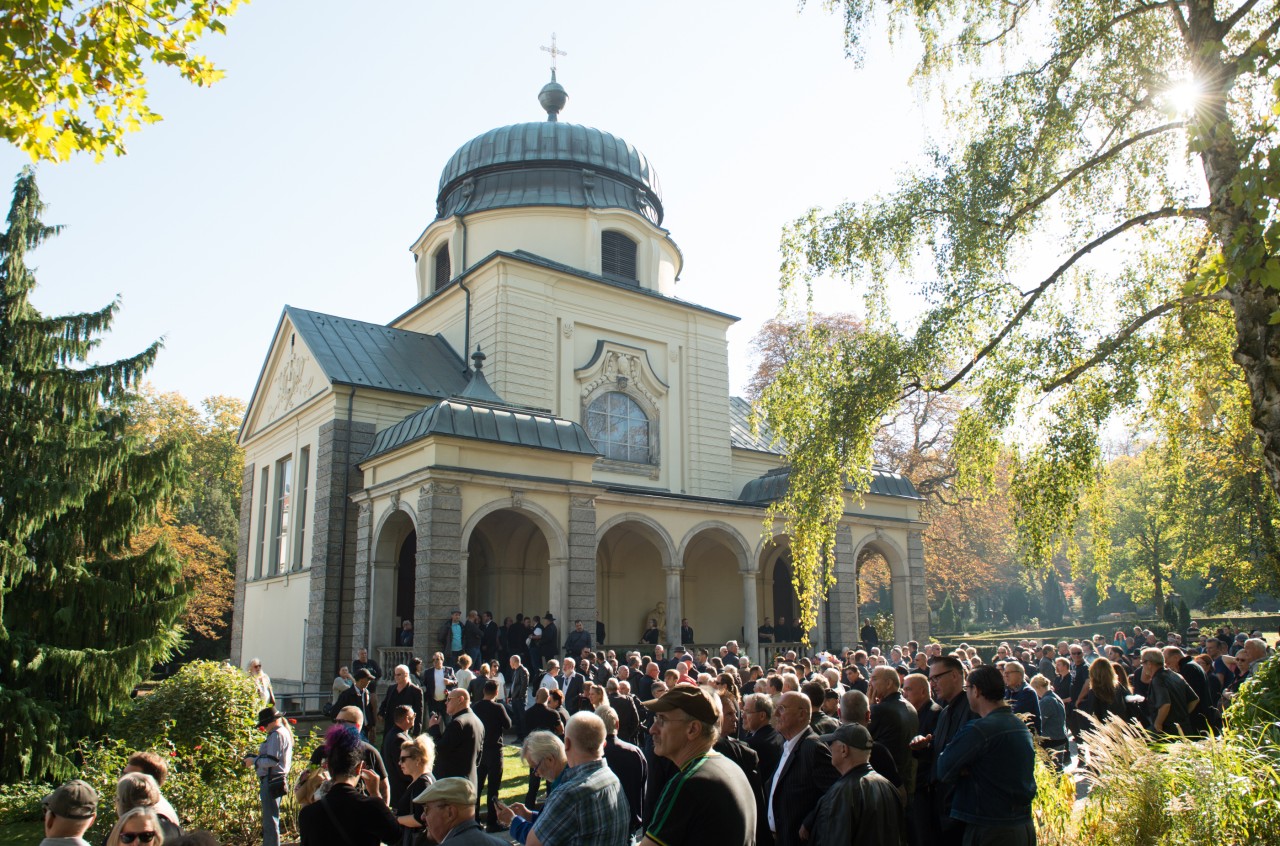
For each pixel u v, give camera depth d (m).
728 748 7.19
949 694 7.26
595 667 18.98
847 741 5.79
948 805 6.64
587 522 24.59
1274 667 9.73
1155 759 8.73
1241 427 18.61
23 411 17.02
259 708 15.50
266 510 32.28
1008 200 13.04
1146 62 12.54
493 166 35.69
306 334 29.33
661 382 34.12
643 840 4.48
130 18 8.31
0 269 17.33
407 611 27.72
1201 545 35.59
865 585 55.91
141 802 5.93
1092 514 14.16
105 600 17.00
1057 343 12.84
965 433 13.90
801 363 14.64
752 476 36.84
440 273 36.41
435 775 10.54
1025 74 12.83
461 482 22.44
